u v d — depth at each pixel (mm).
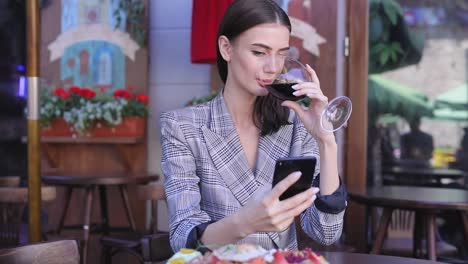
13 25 4223
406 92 3602
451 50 3568
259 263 931
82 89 3641
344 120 1286
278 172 1038
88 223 3219
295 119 1519
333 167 1286
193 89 3840
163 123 1471
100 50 3861
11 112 4234
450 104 3572
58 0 3896
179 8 3838
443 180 3582
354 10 3562
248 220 1056
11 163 4219
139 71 3816
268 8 1312
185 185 1375
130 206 3777
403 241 2994
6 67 4227
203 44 3119
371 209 3225
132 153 3789
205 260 947
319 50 3611
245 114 1473
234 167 1413
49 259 1341
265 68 1295
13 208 2461
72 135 3639
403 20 3590
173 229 1289
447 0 3557
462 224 2725
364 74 3570
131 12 3812
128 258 3332
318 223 1297
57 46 3895
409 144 3604
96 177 3141
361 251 3473
